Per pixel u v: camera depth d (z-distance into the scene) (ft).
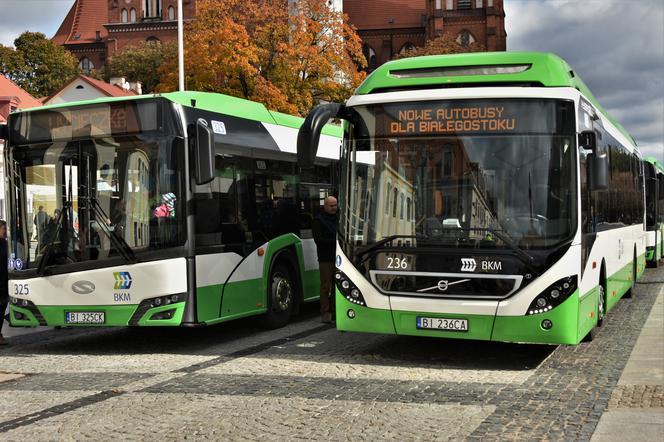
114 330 44.01
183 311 33.99
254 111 41.14
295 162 44.01
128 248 34.17
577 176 28.53
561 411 22.81
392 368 29.86
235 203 37.81
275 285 41.47
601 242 34.65
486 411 23.00
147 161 34.19
